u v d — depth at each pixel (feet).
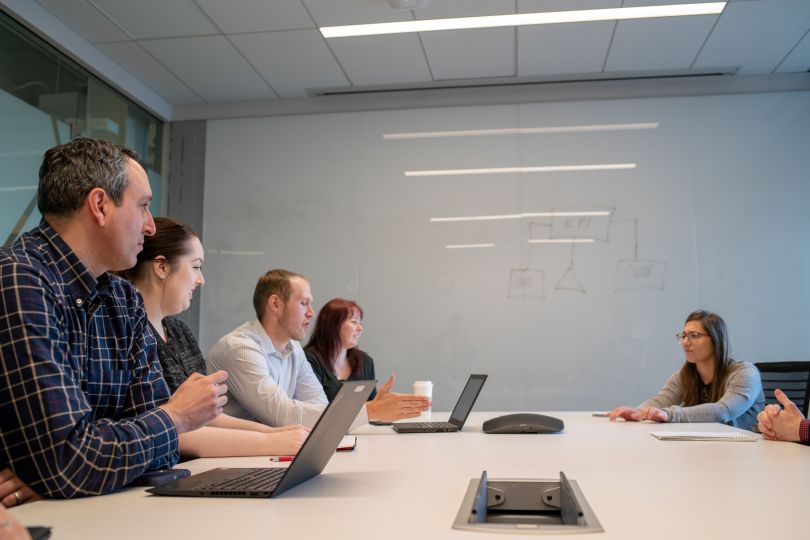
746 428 8.76
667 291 14.53
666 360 14.37
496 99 15.51
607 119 15.19
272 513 2.77
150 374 4.32
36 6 12.00
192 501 3.05
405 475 3.81
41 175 3.90
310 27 12.80
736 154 14.73
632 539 2.28
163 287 5.90
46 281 3.52
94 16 12.44
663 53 13.82
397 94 15.81
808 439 5.29
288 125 16.17
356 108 15.93
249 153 16.20
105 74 13.96
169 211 16.26
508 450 5.05
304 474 3.49
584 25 12.70
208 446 4.88
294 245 15.75
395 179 15.65
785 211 14.48
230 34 13.09
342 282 15.51
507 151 15.39
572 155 15.17
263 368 7.00
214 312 15.75
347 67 14.49
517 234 15.11
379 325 15.24
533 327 14.80
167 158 16.46
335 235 15.67
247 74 14.85
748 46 13.50
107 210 3.86
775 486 3.31
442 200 15.44
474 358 14.88
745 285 14.37
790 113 14.71
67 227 3.85
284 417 6.76
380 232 15.55
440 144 15.62
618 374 14.44
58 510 2.88
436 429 6.91
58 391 3.24
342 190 15.79
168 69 14.61
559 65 14.39
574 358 14.61
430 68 14.53
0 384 3.21
